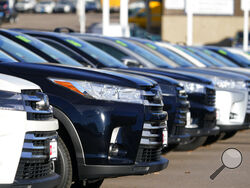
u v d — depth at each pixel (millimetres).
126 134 11484
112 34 40344
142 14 77812
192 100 17953
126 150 11508
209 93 18312
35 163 9516
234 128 19922
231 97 19812
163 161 12438
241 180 14609
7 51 14164
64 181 11039
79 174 11297
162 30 73125
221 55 30547
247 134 24234
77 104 11250
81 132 11180
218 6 75938
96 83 11422
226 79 20000
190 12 45969
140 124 11633
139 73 16266
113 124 11336
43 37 18297
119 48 20453
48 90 11328
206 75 19828
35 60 14242
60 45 17922
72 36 19047
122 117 11422
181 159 17516
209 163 16938
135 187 13469
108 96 11430
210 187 13664
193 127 17812
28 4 110938
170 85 16016
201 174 15258
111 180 14250
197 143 19062
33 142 9391
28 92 9484
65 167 11031
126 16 41125
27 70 11578
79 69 11805
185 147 19094
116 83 11562
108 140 11273
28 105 9336
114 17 107688
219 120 19766
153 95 12039
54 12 112750
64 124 11172
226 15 76188
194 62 23547
